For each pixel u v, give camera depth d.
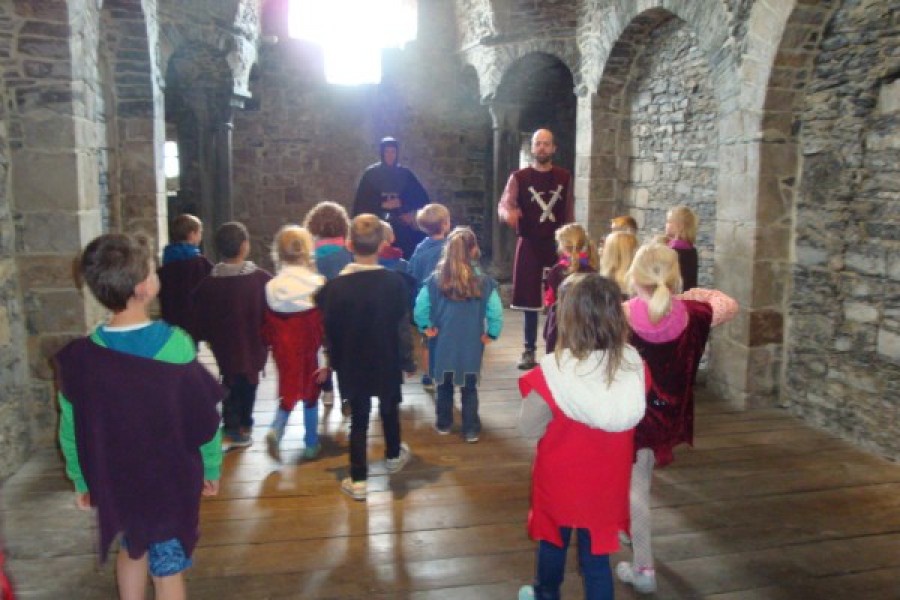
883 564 2.81
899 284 3.71
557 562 2.16
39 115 3.81
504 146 9.38
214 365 5.68
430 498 3.35
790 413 4.54
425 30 10.30
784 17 4.08
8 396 3.65
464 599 2.56
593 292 2.00
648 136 6.43
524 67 8.78
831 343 4.20
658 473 3.64
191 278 4.10
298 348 3.66
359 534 3.01
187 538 1.94
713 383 4.97
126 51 6.23
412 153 10.66
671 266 2.54
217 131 8.95
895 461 3.77
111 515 1.84
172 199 9.69
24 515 3.17
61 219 3.89
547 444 2.10
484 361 5.80
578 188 7.18
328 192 10.64
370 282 3.16
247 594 2.58
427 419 4.45
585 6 7.05
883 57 3.76
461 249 3.86
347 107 10.50
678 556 2.87
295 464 3.73
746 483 3.53
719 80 4.77
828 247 4.20
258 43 9.57
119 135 6.46
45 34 3.75
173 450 1.87
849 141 4.01
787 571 2.76
